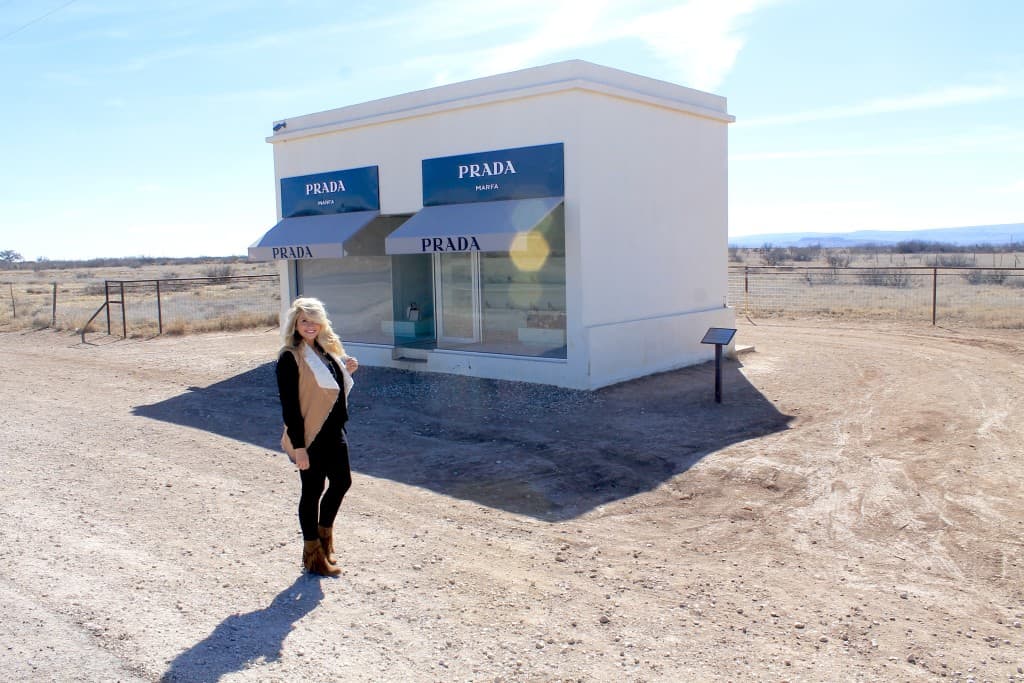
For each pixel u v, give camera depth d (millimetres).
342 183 15648
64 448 9742
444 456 9125
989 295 31172
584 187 12406
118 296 45469
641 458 8828
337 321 16766
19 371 16766
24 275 84812
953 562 5953
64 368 17109
